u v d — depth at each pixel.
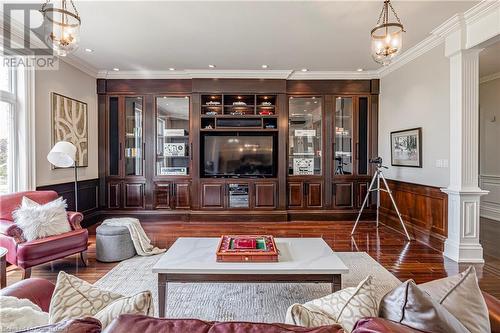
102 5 3.04
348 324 0.94
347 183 5.76
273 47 4.25
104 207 5.63
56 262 3.48
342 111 5.77
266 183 5.67
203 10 3.15
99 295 0.99
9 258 2.83
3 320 0.95
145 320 0.76
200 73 5.44
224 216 5.62
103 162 5.59
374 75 5.62
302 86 5.66
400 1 2.98
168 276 2.16
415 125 4.51
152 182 5.65
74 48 2.51
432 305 0.83
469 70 3.48
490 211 5.94
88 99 5.25
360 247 4.06
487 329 1.00
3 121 3.55
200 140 5.67
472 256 3.50
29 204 3.16
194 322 0.75
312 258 2.38
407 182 4.69
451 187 3.66
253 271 2.14
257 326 0.74
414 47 4.27
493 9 3.04
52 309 0.95
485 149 6.04
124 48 4.28
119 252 3.53
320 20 3.39
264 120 5.82
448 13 3.26
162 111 5.67
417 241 4.34
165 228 5.12
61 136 4.41
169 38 3.91
